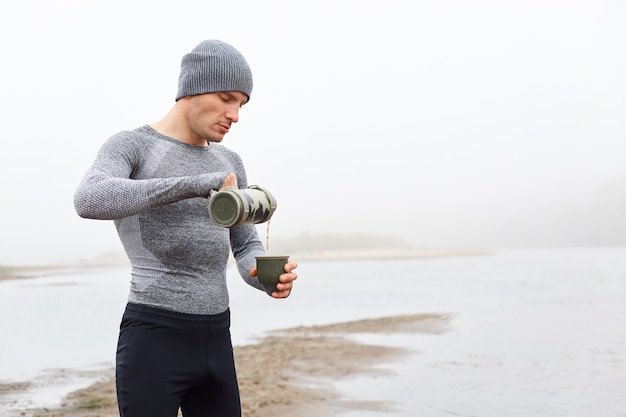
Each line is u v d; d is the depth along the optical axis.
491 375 6.47
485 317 11.47
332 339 9.19
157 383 2.21
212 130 2.37
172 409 2.24
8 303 15.01
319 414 5.08
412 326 10.47
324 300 15.68
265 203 2.13
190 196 2.06
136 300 2.28
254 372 6.79
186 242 2.28
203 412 2.41
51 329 10.44
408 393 5.75
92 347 8.62
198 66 2.31
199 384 2.33
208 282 2.34
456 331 9.78
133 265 2.32
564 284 19.09
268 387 6.04
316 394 5.73
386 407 5.28
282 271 2.38
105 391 5.95
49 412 5.19
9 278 27.36
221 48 2.33
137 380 2.22
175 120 2.42
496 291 17.23
